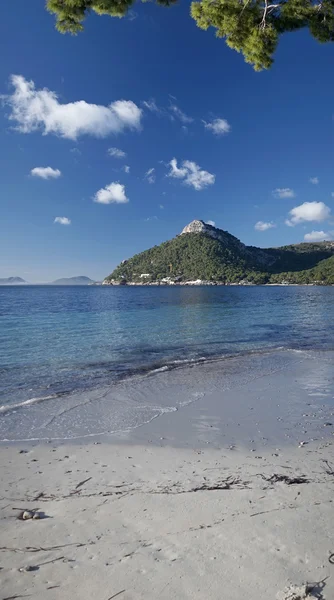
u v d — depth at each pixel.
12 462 5.18
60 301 58.75
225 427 6.77
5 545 3.26
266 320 27.27
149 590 2.69
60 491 4.32
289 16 5.73
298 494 4.19
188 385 9.69
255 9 5.82
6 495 4.21
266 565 2.92
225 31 6.01
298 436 6.32
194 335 19.02
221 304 49.22
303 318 28.97
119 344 16.00
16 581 2.80
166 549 3.17
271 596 2.59
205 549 3.15
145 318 28.41
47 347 15.11
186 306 44.66
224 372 11.14
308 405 8.12
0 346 15.29
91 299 66.62
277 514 3.73
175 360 12.83
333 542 3.22
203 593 2.64
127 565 2.97
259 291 120.94
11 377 10.24
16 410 7.52
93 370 11.20
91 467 5.04
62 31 5.54
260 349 15.16
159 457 5.41
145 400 8.37
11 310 37.41
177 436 6.30
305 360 12.98
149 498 4.12
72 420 7.01
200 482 4.55
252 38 5.75
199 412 7.60
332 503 3.95
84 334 19.06
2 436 6.18
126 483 4.54
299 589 2.62
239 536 3.34
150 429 6.62
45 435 6.26
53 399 8.30
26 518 3.71
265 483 4.52
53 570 2.93
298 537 3.30
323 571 2.84
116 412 7.52
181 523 3.58
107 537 3.37
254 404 8.19
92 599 2.62
